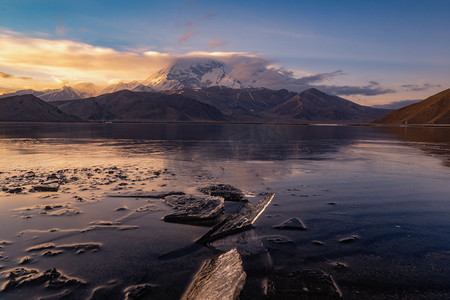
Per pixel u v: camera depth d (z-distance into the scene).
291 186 7.36
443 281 2.95
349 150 16.98
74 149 16.89
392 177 8.59
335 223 4.66
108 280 2.98
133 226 4.55
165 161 11.84
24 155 13.75
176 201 5.83
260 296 2.69
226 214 5.20
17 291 2.77
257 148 17.94
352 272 3.14
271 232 4.28
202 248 3.77
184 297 2.68
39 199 6.00
